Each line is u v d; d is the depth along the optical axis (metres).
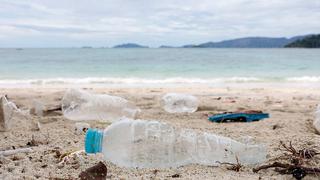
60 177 0.52
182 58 7.32
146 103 1.34
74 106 1.00
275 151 0.65
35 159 0.60
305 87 2.15
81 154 0.62
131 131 0.56
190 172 0.54
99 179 0.50
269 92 1.80
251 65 4.80
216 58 7.27
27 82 2.50
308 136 0.79
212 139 0.59
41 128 0.86
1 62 5.23
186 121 0.99
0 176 0.52
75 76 3.16
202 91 1.83
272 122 0.96
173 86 2.24
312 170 0.52
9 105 0.85
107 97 1.01
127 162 0.56
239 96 1.60
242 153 0.58
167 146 0.57
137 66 4.51
